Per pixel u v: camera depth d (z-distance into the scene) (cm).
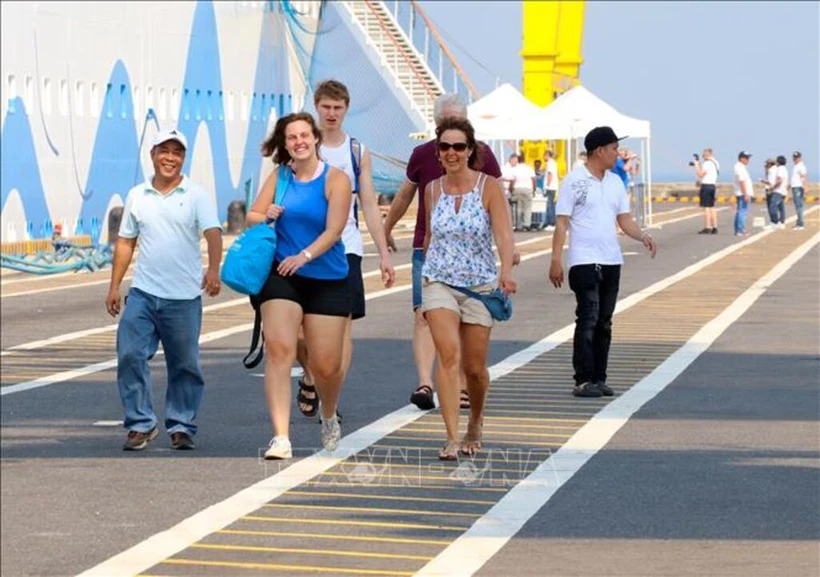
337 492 1617
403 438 1914
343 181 1789
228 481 1681
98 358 2850
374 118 8506
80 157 6400
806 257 4847
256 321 1845
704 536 1420
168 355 1881
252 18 8331
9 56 5794
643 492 1599
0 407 2236
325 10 8888
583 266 2205
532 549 1380
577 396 2217
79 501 1588
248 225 1802
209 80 7794
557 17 8725
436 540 1416
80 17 6412
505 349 2791
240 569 1327
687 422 2005
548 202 7612
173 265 1881
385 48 8675
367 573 1308
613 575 1297
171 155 1895
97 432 2011
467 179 1789
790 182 6419
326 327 1791
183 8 7469
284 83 8781
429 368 2123
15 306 4047
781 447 1838
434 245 1784
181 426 1873
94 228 6544
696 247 5475
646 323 3120
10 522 1498
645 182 7038
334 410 1827
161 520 1503
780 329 2989
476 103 7269
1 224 5709
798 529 1445
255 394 2320
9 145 5775
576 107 7094
